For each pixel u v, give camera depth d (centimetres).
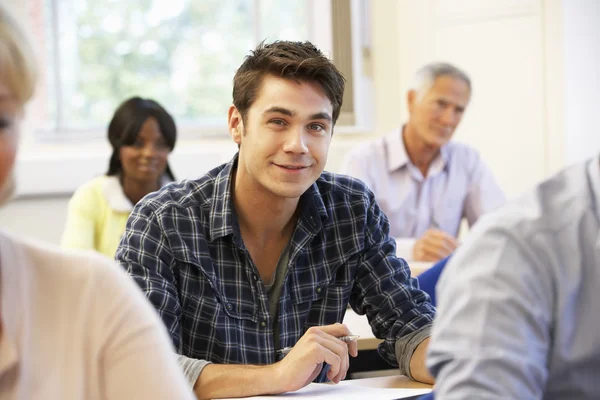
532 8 469
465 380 100
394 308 194
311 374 164
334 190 196
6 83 81
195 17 524
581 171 111
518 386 100
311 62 172
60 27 500
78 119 506
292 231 189
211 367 168
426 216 377
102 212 328
